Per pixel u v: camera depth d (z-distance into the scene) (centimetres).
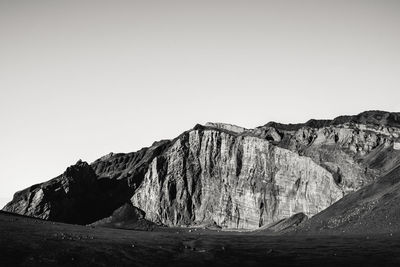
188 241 13012
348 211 16138
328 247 10694
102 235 13300
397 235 11944
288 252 10162
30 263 7988
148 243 11738
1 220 13938
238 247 11400
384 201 15112
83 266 8200
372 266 8062
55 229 13450
